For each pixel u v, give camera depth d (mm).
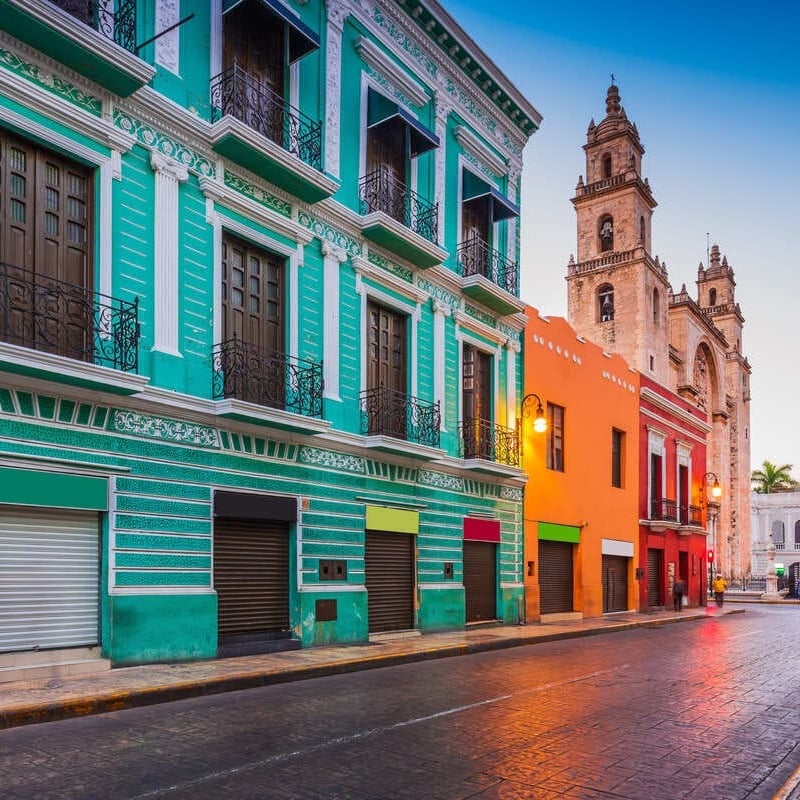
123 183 10719
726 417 62250
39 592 9430
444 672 11383
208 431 11656
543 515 20953
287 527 13156
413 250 15742
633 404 27156
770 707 9086
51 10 9266
